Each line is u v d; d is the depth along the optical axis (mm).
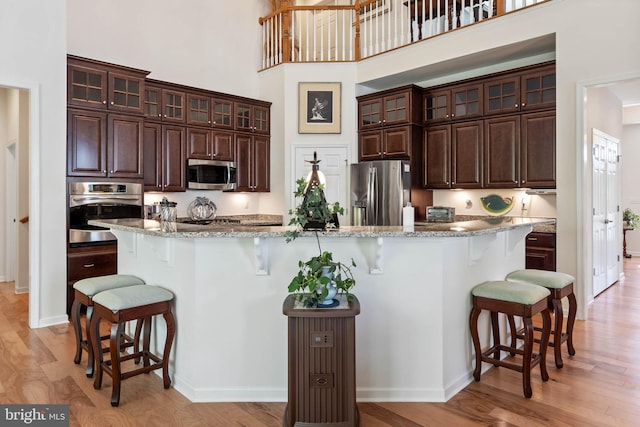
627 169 8172
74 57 4297
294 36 6699
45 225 4078
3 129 5992
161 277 2930
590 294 4664
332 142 6262
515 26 4609
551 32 4340
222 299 2570
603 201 5316
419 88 5781
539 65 4777
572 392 2617
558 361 2971
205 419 2334
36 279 4008
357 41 6188
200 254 2549
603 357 3172
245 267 2570
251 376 2590
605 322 4031
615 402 2492
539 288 2691
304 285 2148
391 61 5797
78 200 4332
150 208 5344
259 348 2584
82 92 4391
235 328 2576
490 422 2283
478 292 2740
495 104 5219
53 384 2750
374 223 5758
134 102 4797
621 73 3891
